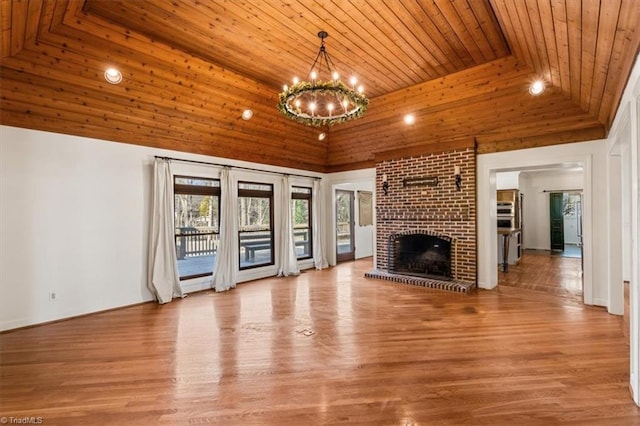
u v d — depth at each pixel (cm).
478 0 291
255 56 390
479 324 366
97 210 431
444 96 470
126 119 431
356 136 642
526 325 361
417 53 384
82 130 413
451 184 555
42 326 375
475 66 414
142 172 477
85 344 321
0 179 359
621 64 254
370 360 280
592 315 394
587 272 438
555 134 463
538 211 1037
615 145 358
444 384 239
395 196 633
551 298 471
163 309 440
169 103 437
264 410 211
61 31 307
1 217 360
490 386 236
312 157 728
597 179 430
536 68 373
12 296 366
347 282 599
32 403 221
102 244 436
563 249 1002
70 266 407
